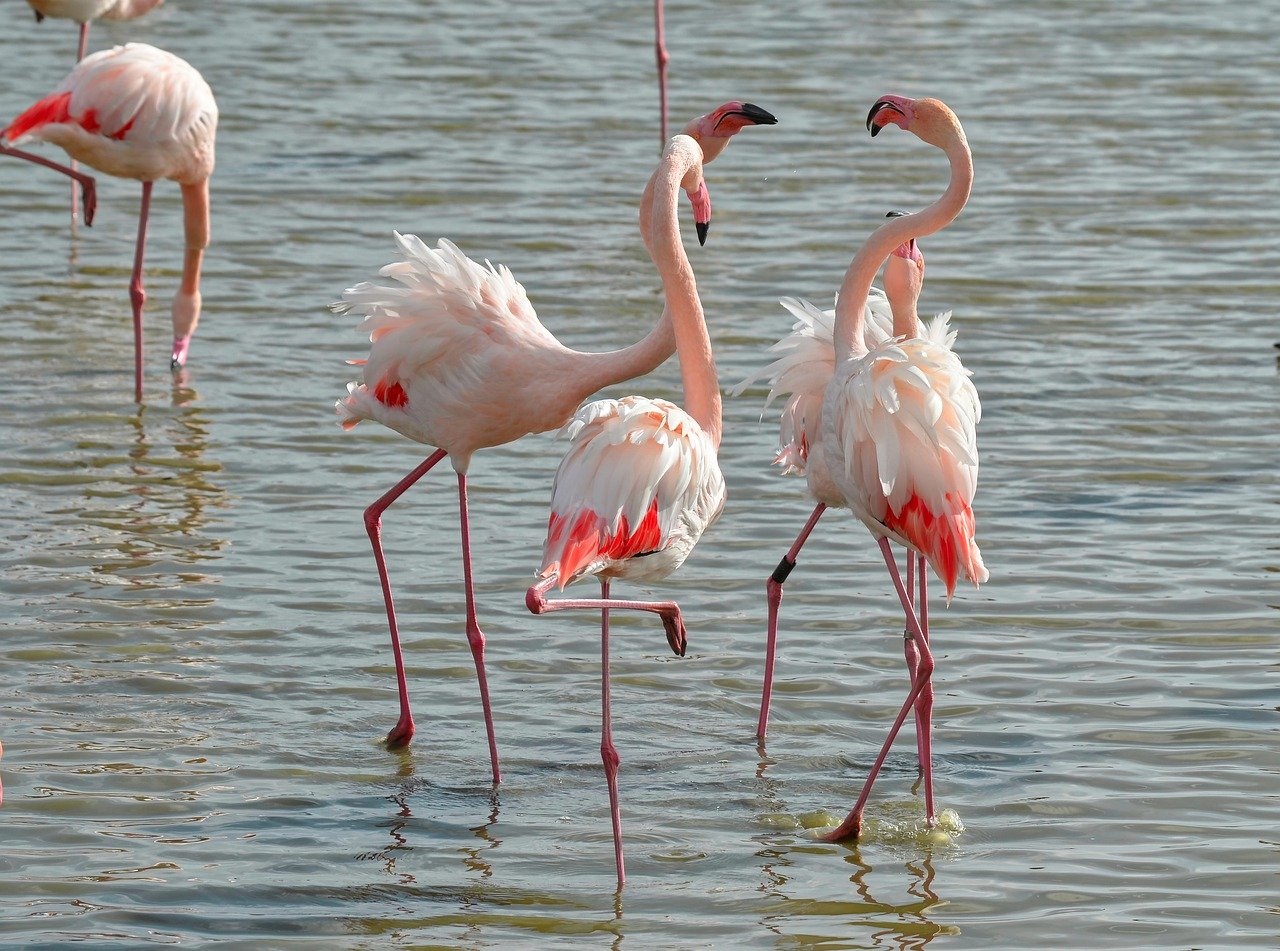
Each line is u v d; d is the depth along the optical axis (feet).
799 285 59.57
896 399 27.17
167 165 51.24
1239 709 33.58
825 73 87.81
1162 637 36.68
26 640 36.01
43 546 40.47
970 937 26.27
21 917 26.48
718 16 100.17
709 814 30.35
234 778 31.17
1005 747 32.45
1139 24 98.78
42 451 46.24
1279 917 26.71
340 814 30.09
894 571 28.94
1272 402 50.21
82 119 50.47
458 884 27.89
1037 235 65.10
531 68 88.89
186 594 38.40
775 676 35.35
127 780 30.89
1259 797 30.45
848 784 31.40
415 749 32.53
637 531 27.61
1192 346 54.70
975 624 37.42
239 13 99.35
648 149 76.07
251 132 77.36
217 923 26.50
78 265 62.18
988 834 29.53
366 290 31.68
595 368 31.12
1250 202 69.15
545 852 28.96
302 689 34.65
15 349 54.03
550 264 61.67
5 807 29.78
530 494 44.88
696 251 63.00
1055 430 48.26
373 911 26.96
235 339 55.21
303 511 43.27
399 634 37.01
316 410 49.85
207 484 44.65
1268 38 95.91
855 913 27.04
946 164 74.08
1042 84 86.02
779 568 32.73
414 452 47.42
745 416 49.60
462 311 31.58
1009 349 54.34
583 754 32.45
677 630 29.50
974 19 99.55
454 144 76.23
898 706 34.17
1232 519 42.60
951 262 62.18
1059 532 41.93
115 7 67.21
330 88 84.58
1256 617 37.52
